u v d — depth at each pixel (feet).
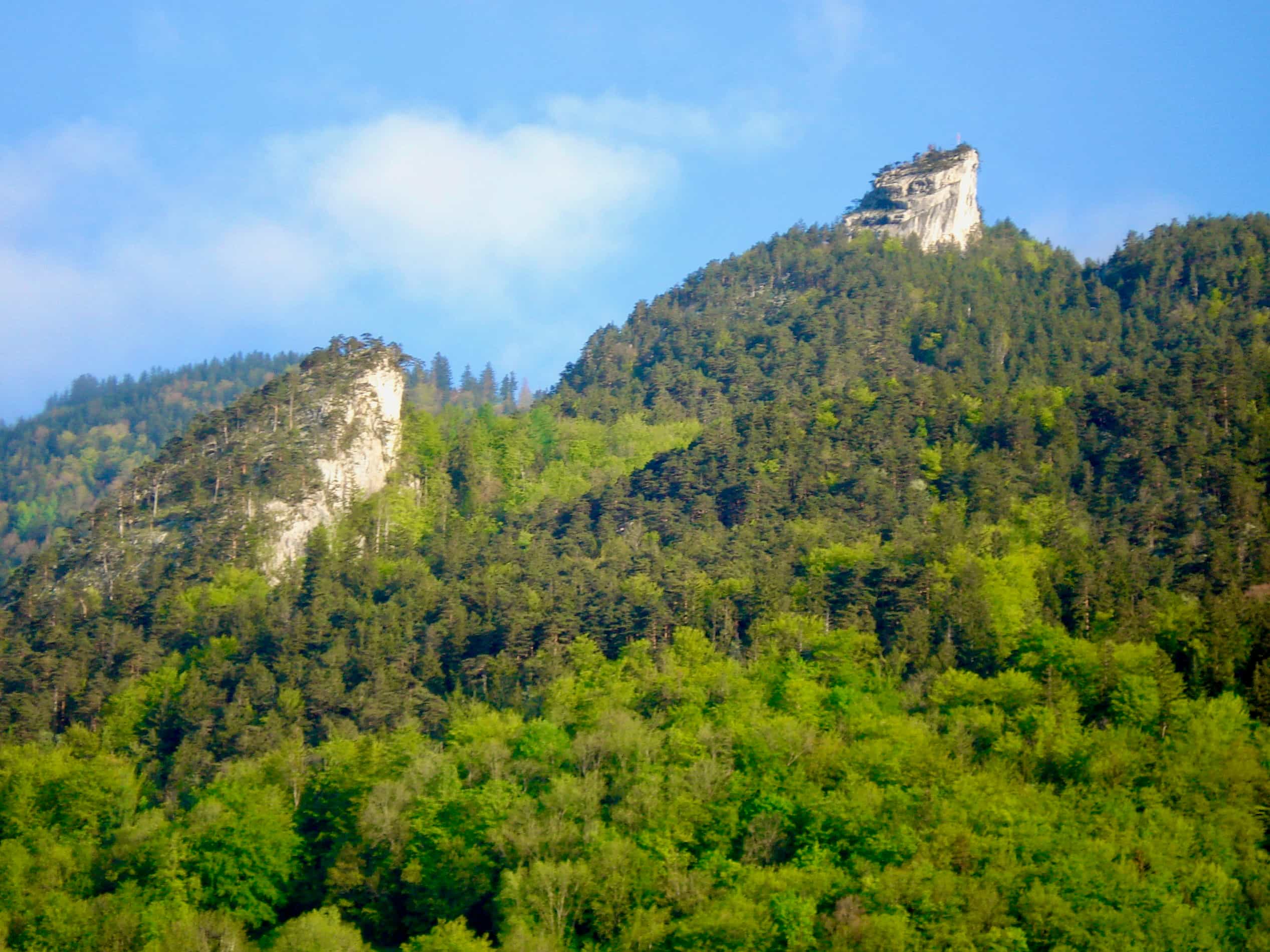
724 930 280.72
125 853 357.00
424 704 451.94
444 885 328.70
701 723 376.89
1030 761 351.05
